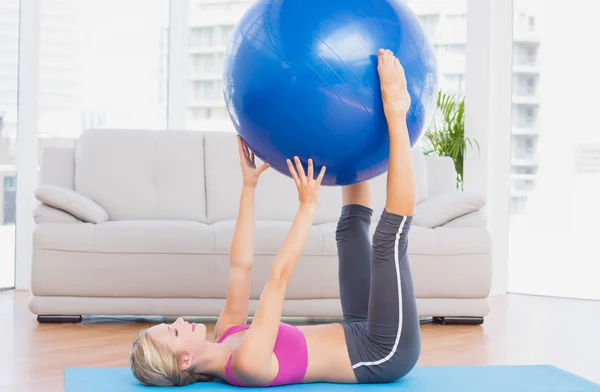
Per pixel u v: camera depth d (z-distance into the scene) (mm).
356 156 2152
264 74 2062
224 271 3902
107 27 5707
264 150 2199
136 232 3875
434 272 4012
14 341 3336
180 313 3914
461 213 4098
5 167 5203
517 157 5457
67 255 3846
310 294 3934
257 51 2078
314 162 2170
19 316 4043
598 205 5207
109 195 4383
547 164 5367
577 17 5242
